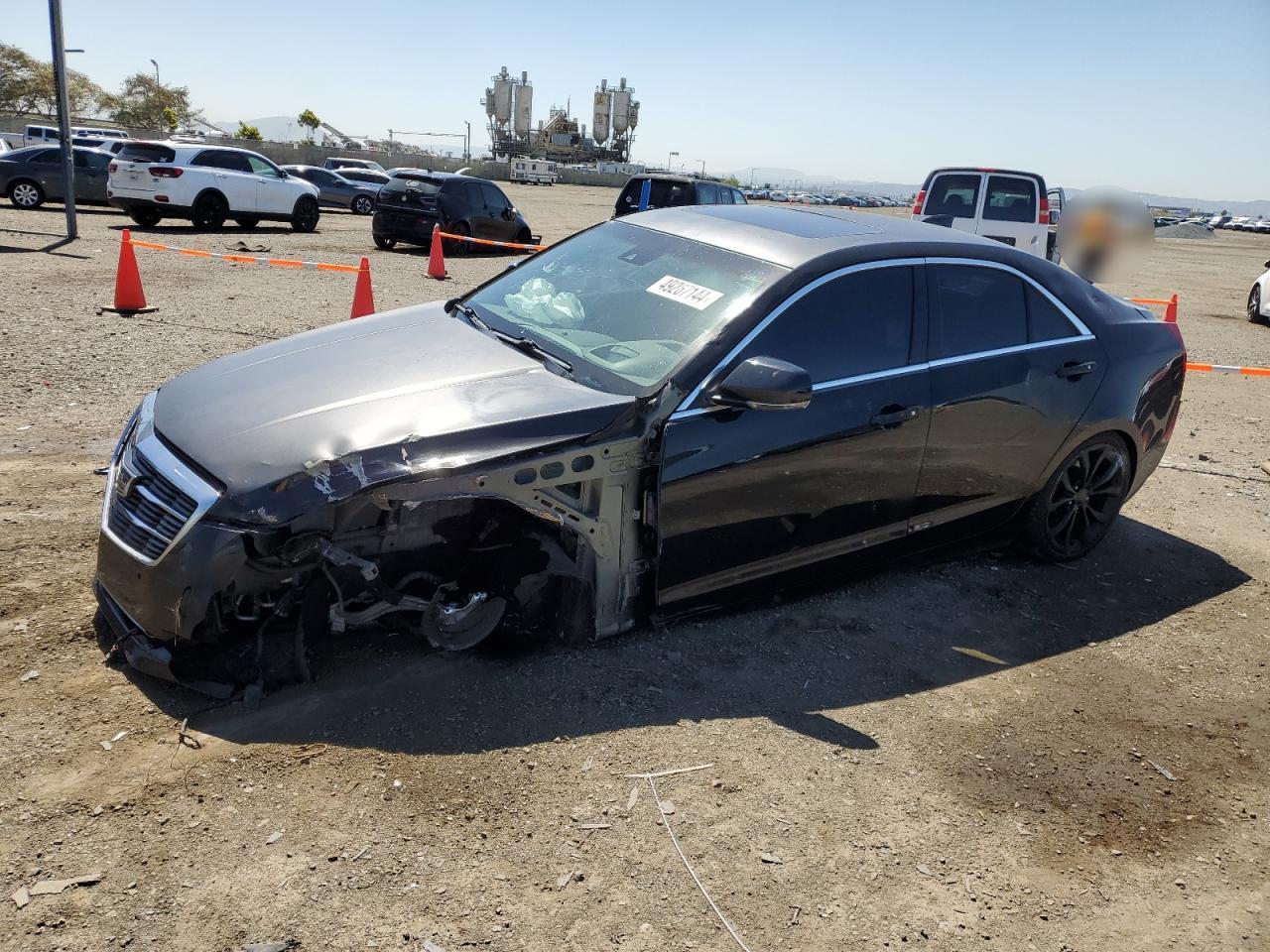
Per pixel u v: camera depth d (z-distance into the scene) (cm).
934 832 293
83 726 300
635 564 366
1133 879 283
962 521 451
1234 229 9400
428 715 321
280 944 229
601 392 353
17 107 8425
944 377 417
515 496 324
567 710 332
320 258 1645
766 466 369
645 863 268
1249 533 571
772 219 448
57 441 566
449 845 266
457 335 402
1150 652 418
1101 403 473
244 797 276
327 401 338
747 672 370
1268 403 962
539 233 2652
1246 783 333
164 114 8969
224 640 322
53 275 1189
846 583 452
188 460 317
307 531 302
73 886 240
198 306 1041
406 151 9469
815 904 259
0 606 363
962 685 379
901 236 432
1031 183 1467
